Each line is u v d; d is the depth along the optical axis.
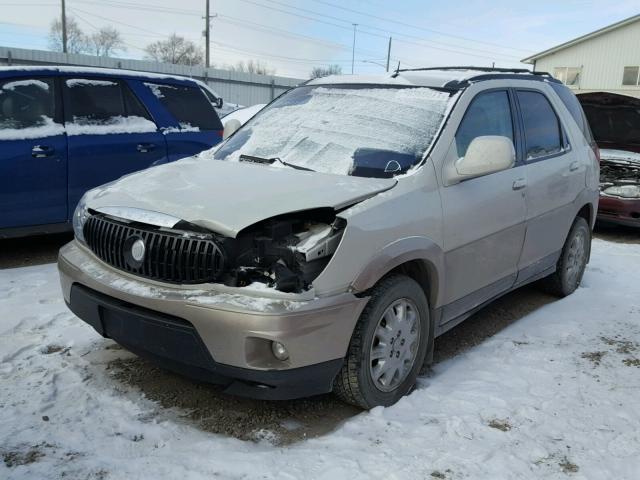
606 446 3.00
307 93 4.52
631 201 8.22
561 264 5.24
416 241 3.25
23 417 3.02
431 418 3.18
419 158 3.53
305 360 2.79
